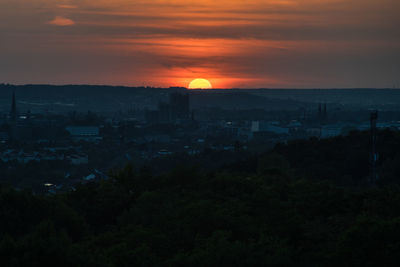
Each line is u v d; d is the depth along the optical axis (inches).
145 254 2438.5
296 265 2434.8
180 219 2997.0
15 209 2886.3
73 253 2235.5
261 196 3472.0
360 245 2352.4
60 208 3061.0
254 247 2422.5
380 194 3336.6
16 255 2167.8
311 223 2878.9
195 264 2336.4
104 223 3604.8
